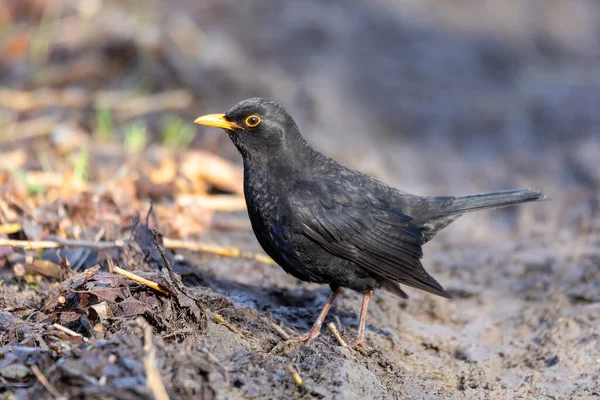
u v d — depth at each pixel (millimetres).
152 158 14711
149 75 18250
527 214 15922
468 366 9648
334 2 27344
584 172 18609
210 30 22797
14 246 10055
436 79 24766
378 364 8906
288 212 9383
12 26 19281
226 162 15711
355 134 19750
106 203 11867
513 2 32531
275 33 24516
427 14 29234
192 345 7371
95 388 6422
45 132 15266
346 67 23781
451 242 14492
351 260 9453
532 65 27641
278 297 10844
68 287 8195
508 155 20219
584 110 23609
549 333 10219
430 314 11156
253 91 19406
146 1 22453
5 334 7848
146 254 9953
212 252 11453
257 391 7172
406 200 10102
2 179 12234
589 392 8617
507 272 12594
